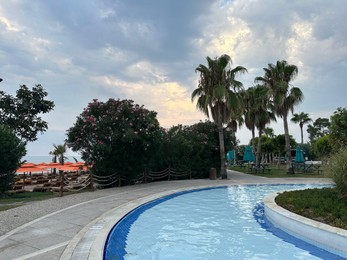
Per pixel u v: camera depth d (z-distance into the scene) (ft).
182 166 76.69
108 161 58.34
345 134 46.60
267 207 32.24
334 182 32.12
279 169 113.70
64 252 18.99
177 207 39.29
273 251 21.90
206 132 83.30
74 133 57.36
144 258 20.35
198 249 22.36
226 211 36.81
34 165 79.20
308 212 27.61
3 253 18.88
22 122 77.92
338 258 20.45
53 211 33.01
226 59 74.43
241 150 193.77
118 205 36.76
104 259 19.20
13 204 38.34
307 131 287.28
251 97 110.63
